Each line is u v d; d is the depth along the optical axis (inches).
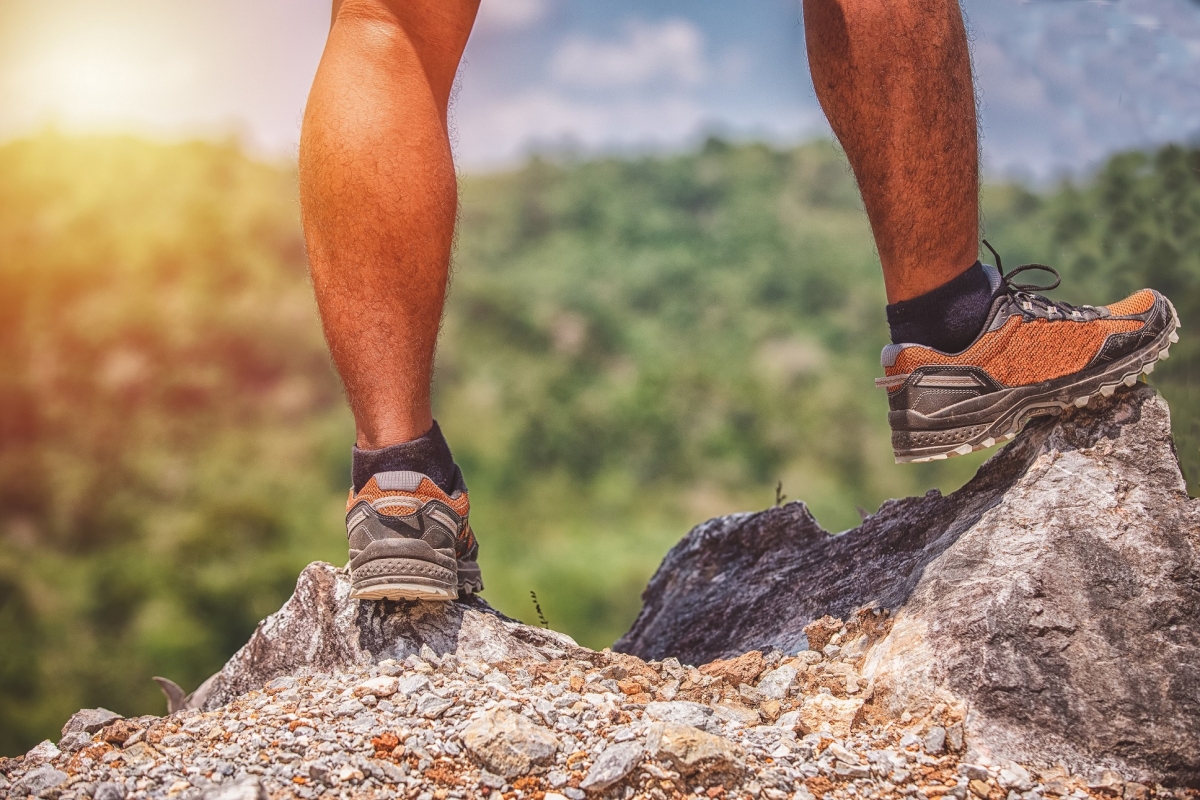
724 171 3270.2
